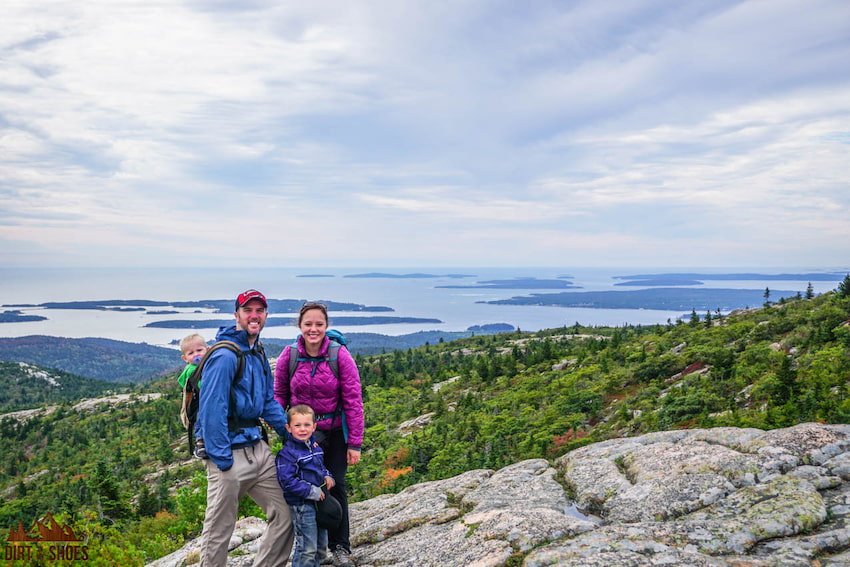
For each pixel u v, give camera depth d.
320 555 5.08
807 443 5.50
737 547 4.03
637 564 3.72
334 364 5.20
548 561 3.90
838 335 54.19
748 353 61.12
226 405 4.48
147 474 113.88
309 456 4.83
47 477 131.38
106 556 6.52
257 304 4.71
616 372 79.00
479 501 6.07
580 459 6.95
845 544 3.94
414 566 4.67
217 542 4.58
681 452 6.06
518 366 122.75
